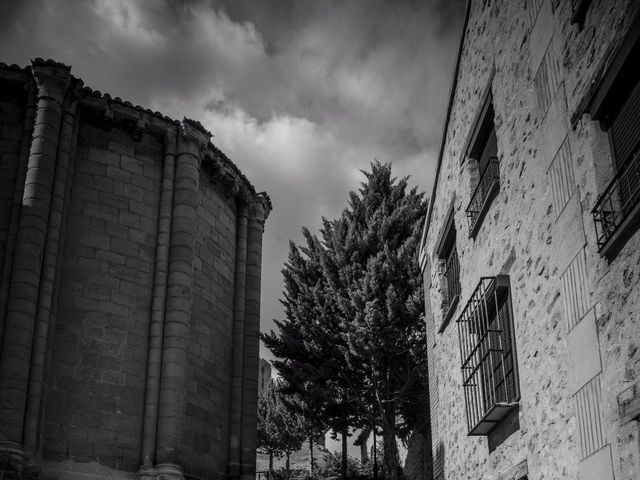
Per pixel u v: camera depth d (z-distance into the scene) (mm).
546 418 10039
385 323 29141
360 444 39594
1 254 20625
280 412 43562
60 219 21281
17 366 19219
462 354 14227
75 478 19812
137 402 21375
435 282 18688
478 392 13445
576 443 9039
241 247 27312
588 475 8664
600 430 8375
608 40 8289
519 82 11328
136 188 23328
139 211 23156
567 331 9305
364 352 29234
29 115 21875
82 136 22984
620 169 7852
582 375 8844
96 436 20500
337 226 33062
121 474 20484
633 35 7625
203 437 23250
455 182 15727
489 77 12961
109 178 22969
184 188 23750
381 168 34812
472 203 14141
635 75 8070
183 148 24203
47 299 20328
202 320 24250
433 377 19016
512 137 11664
